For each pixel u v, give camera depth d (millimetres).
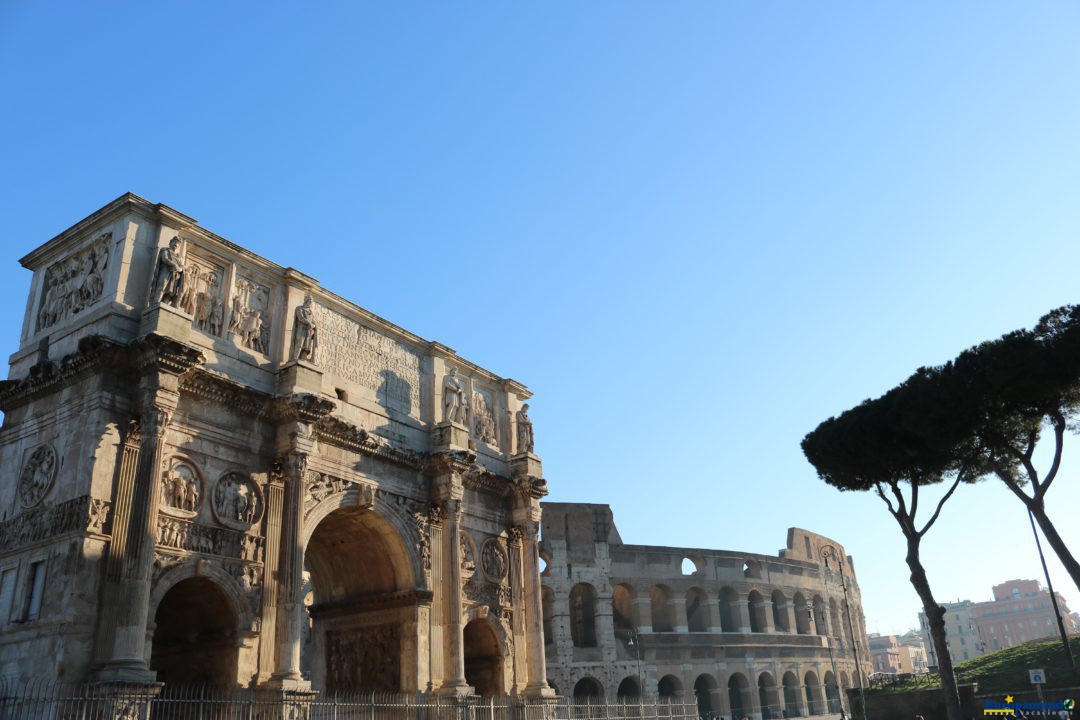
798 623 105188
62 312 34844
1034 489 36406
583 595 90188
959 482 41062
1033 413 36625
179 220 35094
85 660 27812
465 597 45281
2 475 33031
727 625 98438
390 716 39531
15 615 29156
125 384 31500
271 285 39562
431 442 45625
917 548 41656
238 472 34844
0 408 34406
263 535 35094
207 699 30828
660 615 96312
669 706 58500
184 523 32219
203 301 36094
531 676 47000
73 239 35656
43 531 30094
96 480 29609
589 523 87688
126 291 32781
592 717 51156
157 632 35656
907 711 56969
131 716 26922
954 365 38312
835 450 44250
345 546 44031
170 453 32469
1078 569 33875
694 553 94625
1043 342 35250
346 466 40031
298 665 34031
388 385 44688
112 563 29172
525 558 49312
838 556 119125
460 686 41219
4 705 27188
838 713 103562
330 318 42281
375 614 43156
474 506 48000
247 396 35469
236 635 32906
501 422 52875
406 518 42750
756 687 93062
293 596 34438
